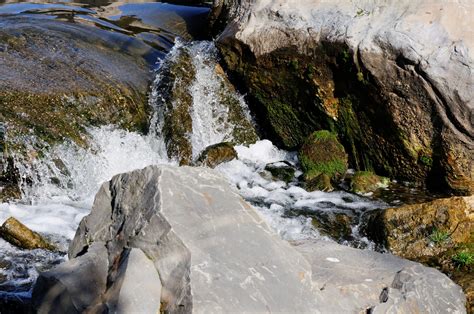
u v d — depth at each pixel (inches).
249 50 278.4
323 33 257.9
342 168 260.1
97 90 258.8
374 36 245.1
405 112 245.8
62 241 199.5
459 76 231.8
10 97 238.7
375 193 249.6
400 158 254.8
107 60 283.7
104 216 149.9
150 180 142.3
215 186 146.0
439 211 211.6
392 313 142.5
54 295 135.8
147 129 268.2
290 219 227.6
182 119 270.7
